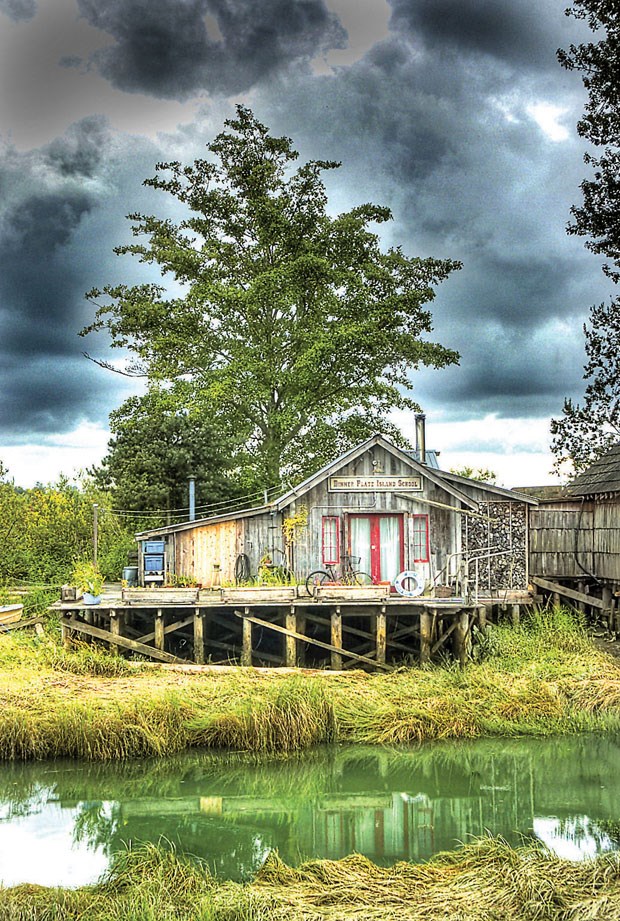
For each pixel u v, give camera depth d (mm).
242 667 21891
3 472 32688
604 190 24594
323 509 26344
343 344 36125
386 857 11789
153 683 19531
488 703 18438
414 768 15609
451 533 26484
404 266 38875
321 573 24641
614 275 25453
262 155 39000
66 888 10359
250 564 26906
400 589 24422
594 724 17953
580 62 24078
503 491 28031
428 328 38688
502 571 27766
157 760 15688
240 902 9578
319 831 12836
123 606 22906
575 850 11727
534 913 9172
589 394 35812
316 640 23281
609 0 22797
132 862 10992
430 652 23047
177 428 38656
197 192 39719
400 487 26422
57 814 13555
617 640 26219
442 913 9312
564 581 29953
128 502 38062
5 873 11250
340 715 17328
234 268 39562
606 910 9148
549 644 23672
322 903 9773
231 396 35938
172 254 38031
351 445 38625
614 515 27781
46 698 17672
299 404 36562
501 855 10898
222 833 12773
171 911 9375
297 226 37906
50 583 32281
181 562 26938
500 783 14867
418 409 38812
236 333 38875
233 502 38344
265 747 16188
